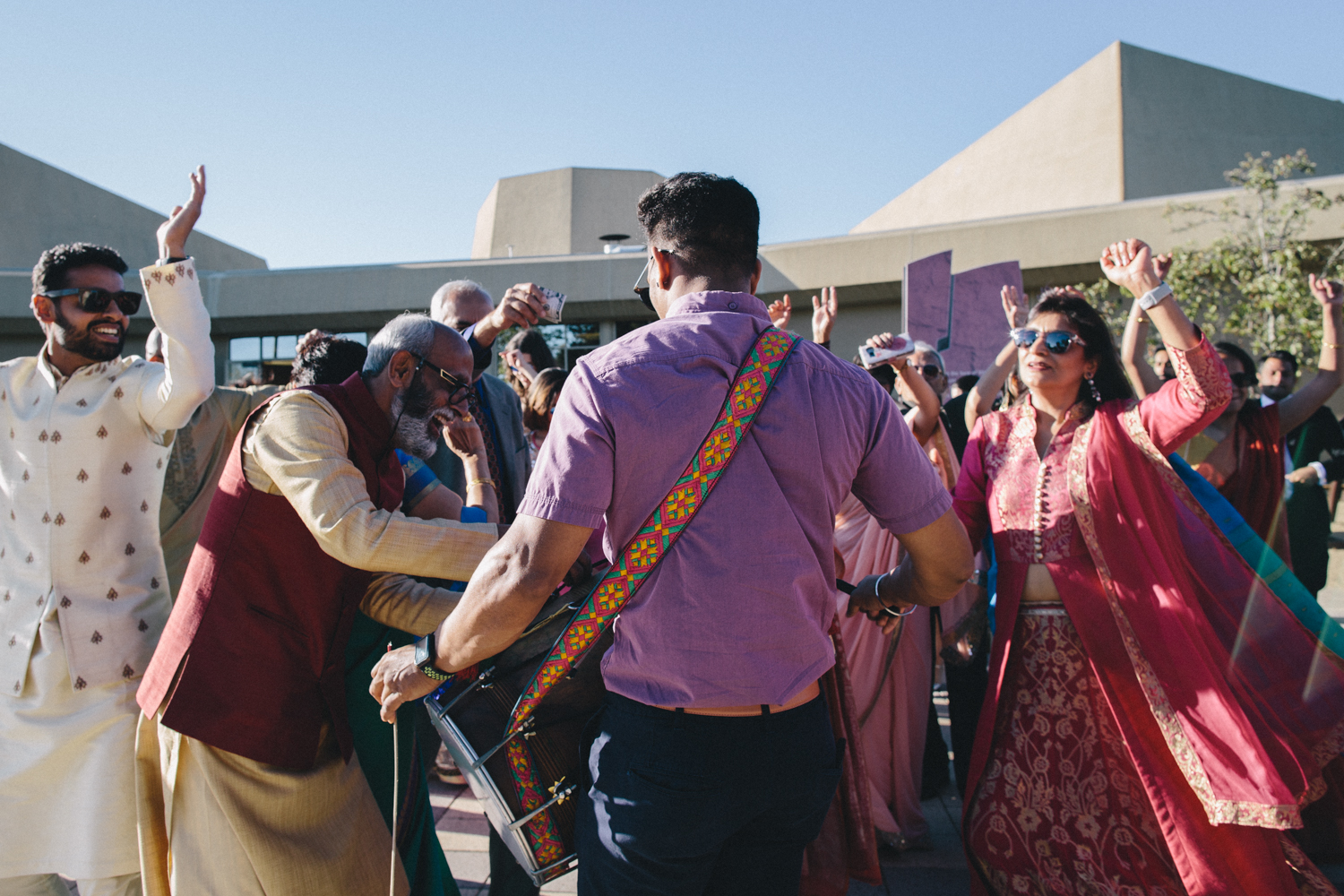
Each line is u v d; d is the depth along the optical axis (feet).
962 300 19.81
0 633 7.52
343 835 6.76
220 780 6.40
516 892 7.96
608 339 59.93
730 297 5.44
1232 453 11.80
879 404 5.53
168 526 9.97
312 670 6.64
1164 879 7.84
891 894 9.37
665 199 5.57
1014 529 8.69
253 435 6.42
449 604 6.97
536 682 5.35
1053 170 66.08
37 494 7.45
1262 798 7.20
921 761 10.80
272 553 6.41
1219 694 7.62
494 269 60.23
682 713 4.97
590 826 5.26
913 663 10.61
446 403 6.92
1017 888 8.29
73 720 7.34
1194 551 8.48
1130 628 7.98
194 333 7.59
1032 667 8.50
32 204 73.31
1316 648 8.44
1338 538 19.29
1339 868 9.24
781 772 5.09
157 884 6.75
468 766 5.92
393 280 61.57
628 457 4.91
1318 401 13.29
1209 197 48.26
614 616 5.13
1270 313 38.68
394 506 7.16
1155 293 8.07
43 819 7.38
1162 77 64.28
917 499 5.58
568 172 80.84
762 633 4.95
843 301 56.70
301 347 8.65
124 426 7.70
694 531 4.95
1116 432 8.45
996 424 9.25
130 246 80.43
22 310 62.18
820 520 5.21
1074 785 8.18
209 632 6.33
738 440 4.97
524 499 4.95
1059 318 8.66
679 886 5.09
